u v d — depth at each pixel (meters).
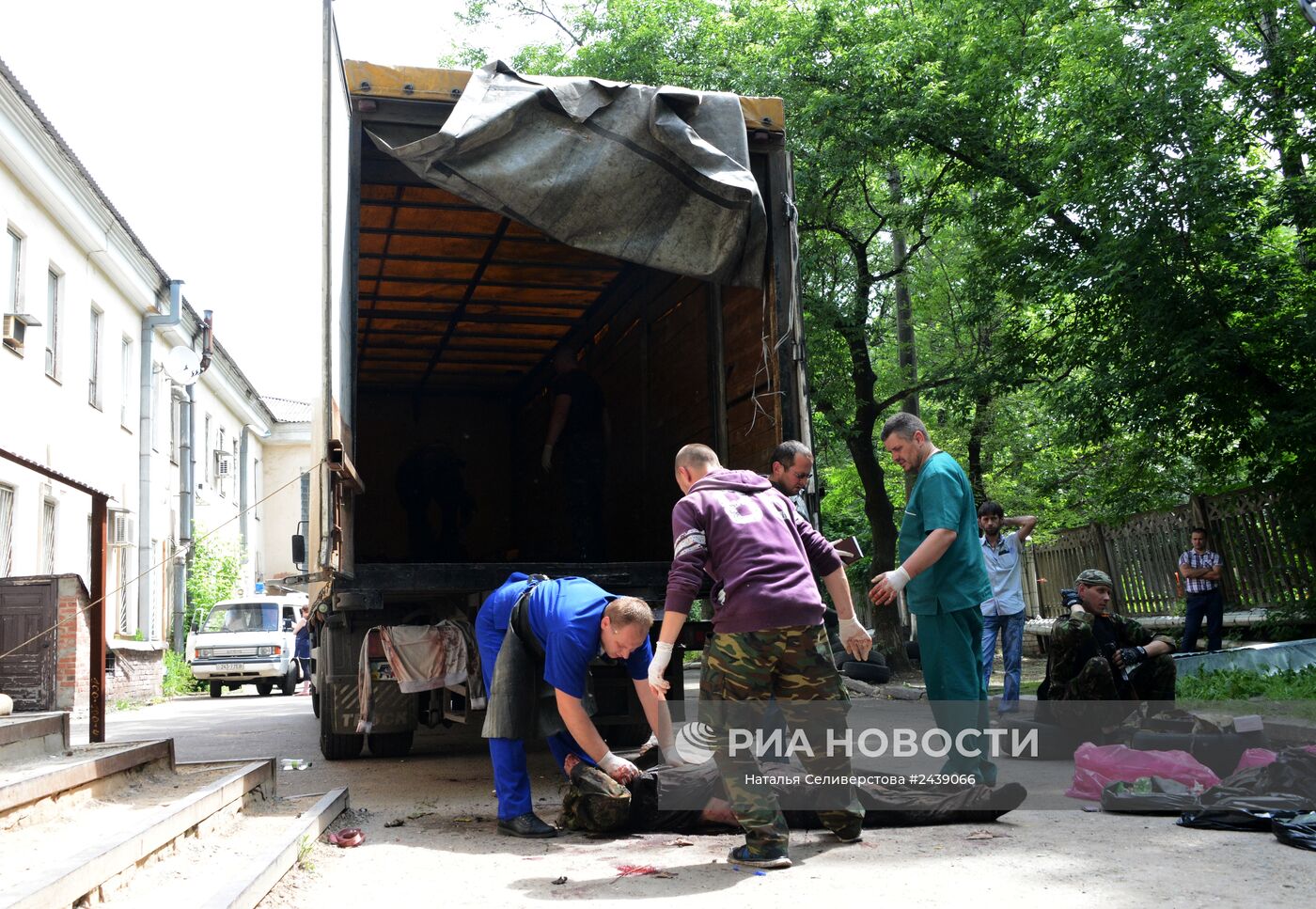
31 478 15.66
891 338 22.44
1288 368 11.94
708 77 15.74
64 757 4.85
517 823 4.73
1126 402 12.84
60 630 12.37
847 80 15.29
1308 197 11.37
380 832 4.90
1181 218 11.42
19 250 15.75
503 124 6.31
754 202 6.68
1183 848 4.11
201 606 25.53
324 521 5.54
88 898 3.10
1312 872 3.65
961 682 5.00
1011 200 14.59
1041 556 19.88
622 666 7.02
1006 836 4.45
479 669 6.81
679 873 3.93
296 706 16.42
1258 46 11.73
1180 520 15.70
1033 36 14.19
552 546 13.35
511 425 15.74
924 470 5.04
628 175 6.61
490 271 10.66
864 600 27.02
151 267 20.58
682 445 9.16
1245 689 8.79
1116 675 6.97
